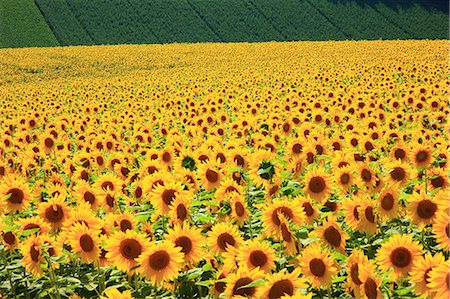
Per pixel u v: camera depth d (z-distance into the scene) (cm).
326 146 1005
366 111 1712
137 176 925
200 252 512
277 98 2412
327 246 556
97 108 2347
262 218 566
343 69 3653
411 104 1939
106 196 756
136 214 646
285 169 896
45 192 892
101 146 1341
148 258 485
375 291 425
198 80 3712
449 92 2105
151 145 1463
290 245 520
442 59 4047
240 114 1792
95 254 561
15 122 1875
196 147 1270
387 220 648
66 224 598
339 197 766
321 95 2391
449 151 937
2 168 1045
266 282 420
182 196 610
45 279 614
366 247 623
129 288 551
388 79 2891
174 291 506
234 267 489
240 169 781
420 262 436
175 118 2033
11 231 631
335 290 532
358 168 781
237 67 4381
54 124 1819
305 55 4934
